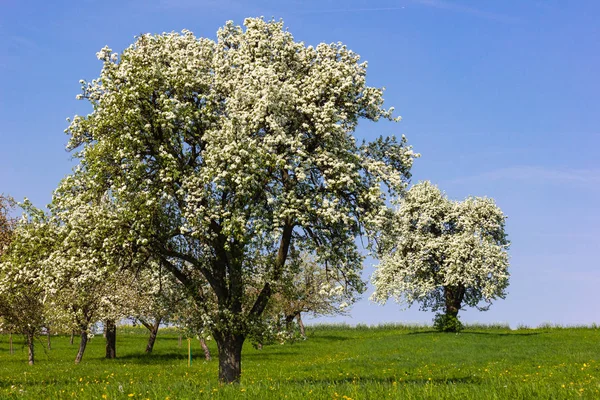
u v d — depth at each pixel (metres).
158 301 25.58
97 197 23.08
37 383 27.30
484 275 59.59
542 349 43.06
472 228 61.97
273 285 23.59
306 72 24.20
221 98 24.38
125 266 23.59
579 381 23.77
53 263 21.89
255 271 23.98
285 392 15.04
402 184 22.73
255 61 23.53
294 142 21.17
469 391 15.01
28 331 38.97
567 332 60.78
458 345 48.75
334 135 22.20
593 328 67.44
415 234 63.00
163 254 23.64
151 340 54.09
